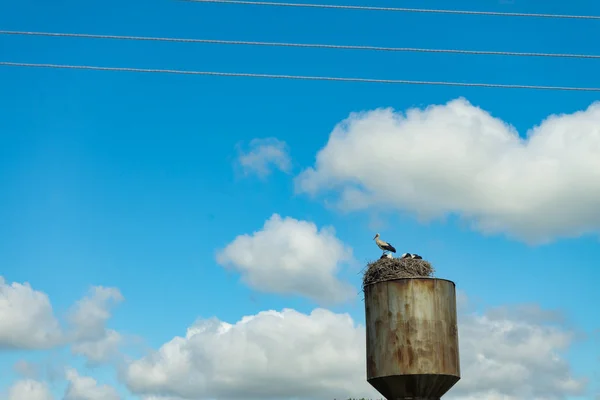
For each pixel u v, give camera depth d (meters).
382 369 33.22
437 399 33.34
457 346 34.06
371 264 35.22
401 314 33.31
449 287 34.22
